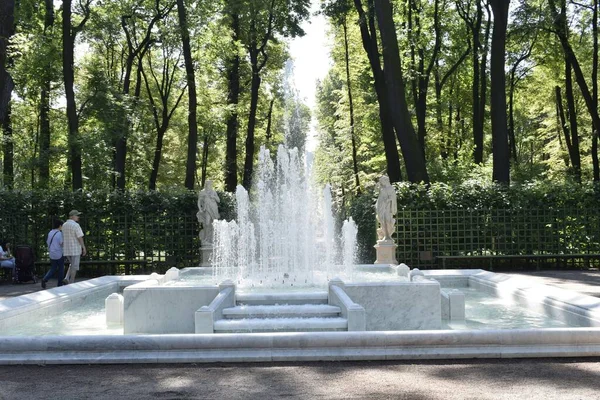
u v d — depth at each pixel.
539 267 21.94
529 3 32.50
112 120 31.80
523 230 22.05
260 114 47.06
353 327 9.23
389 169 27.98
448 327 10.19
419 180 24.55
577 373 6.81
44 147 32.50
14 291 16.89
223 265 20.73
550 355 7.60
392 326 10.50
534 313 11.20
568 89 34.31
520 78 40.94
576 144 34.84
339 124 41.56
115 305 10.95
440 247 22.19
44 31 28.94
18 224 21.88
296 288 11.99
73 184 28.42
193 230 22.36
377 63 27.95
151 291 10.50
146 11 34.50
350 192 46.50
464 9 36.94
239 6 31.16
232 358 7.54
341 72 40.84
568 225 21.94
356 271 15.89
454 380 6.59
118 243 22.30
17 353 7.70
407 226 22.22
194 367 7.33
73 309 12.50
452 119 45.38
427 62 37.81
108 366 7.46
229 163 36.97
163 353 7.62
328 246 16.30
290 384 6.51
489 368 7.09
